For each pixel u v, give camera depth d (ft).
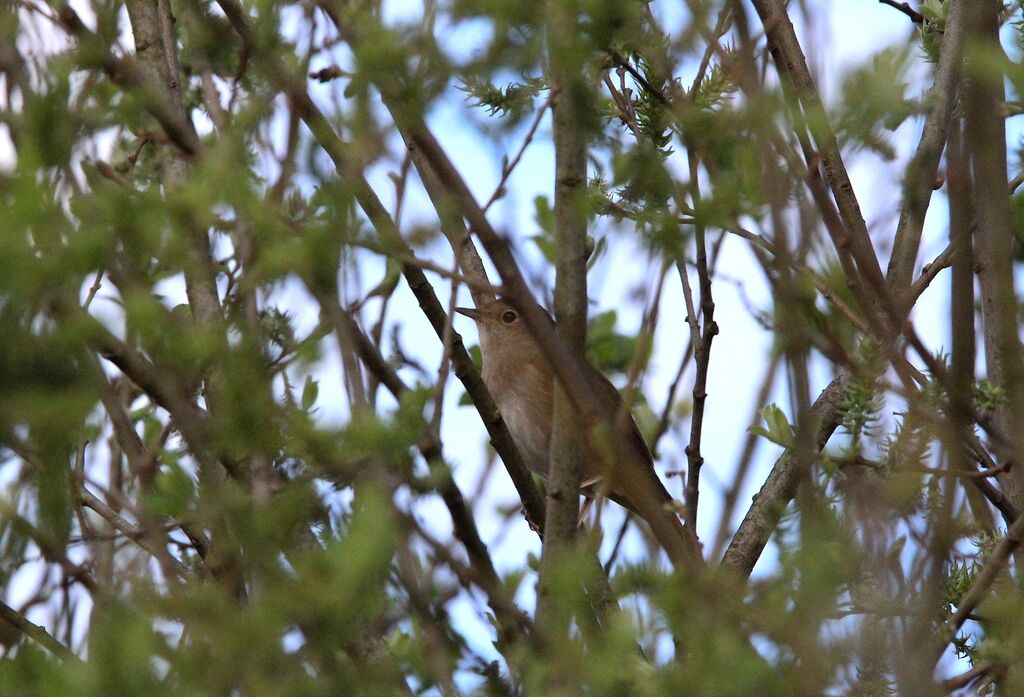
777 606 14.38
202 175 15.52
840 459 18.43
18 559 17.22
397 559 14.94
